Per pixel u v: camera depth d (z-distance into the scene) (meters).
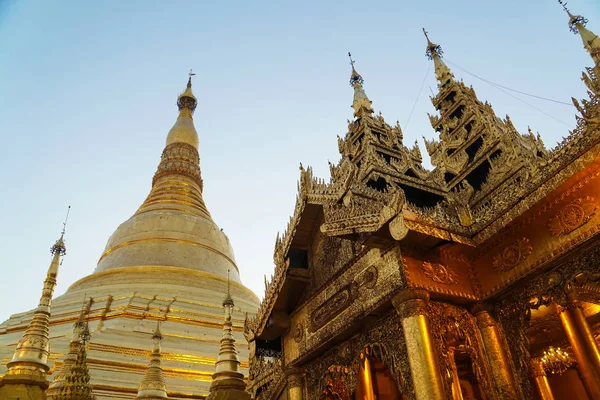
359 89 25.34
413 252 12.64
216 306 39.09
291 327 17.28
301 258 18.33
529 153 20.06
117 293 38.31
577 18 19.80
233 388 20.41
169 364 29.67
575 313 14.27
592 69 11.52
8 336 34.53
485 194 19.64
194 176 61.00
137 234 48.81
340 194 14.98
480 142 23.42
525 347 12.00
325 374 15.16
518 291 12.51
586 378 13.55
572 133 11.52
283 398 17.64
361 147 21.70
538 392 17.55
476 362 12.15
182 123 67.06
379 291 12.77
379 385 16.83
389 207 12.17
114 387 26.41
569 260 11.52
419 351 11.03
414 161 20.83
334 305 14.68
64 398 14.35
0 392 15.66
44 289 18.89
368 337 13.26
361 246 14.19
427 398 10.39
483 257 13.26
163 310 35.91
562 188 11.61
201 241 50.03
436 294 12.21
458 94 26.27
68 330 33.53
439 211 13.33
